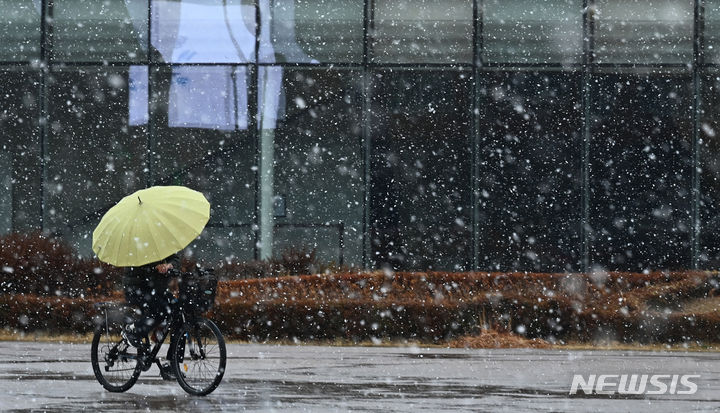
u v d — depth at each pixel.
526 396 33.50
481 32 76.56
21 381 36.47
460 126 76.06
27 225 76.38
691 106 75.69
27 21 77.56
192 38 77.56
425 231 75.38
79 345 51.41
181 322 32.56
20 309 55.34
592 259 74.94
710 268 74.75
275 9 77.31
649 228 75.12
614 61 76.06
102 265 61.66
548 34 76.44
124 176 76.81
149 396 32.56
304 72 76.81
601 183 75.38
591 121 75.75
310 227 75.81
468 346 54.09
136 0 77.62
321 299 57.88
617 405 31.56
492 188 75.62
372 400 32.00
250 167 76.50
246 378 38.16
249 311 55.06
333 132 76.31
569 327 55.78
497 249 75.25
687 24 76.06
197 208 32.50
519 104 76.12
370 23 76.88
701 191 75.12
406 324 55.22
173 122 77.06
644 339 55.44
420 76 76.50
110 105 77.19
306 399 32.09
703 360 47.22
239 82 77.12
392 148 76.06
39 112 77.00
